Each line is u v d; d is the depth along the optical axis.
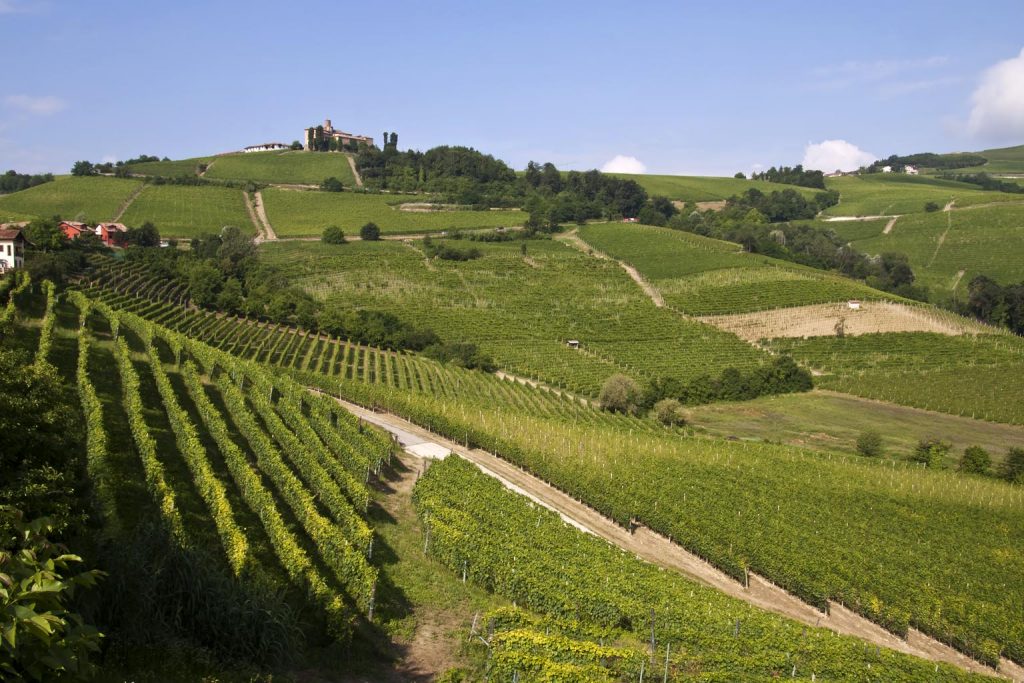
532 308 142.38
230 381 67.31
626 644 31.75
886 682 30.89
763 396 107.31
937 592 42.06
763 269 158.50
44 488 26.44
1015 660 37.59
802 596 43.28
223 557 34.19
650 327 133.50
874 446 81.00
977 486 64.50
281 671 25.31
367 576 32.50
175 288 120.94
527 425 73.75
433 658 29.83
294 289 135.38
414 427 75.62
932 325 128.00
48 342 62.34
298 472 51.38
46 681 14.85
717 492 57.50
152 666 22.19
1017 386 102.69
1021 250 186.50
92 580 15.45
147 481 40.03
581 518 53.59
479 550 39.72
